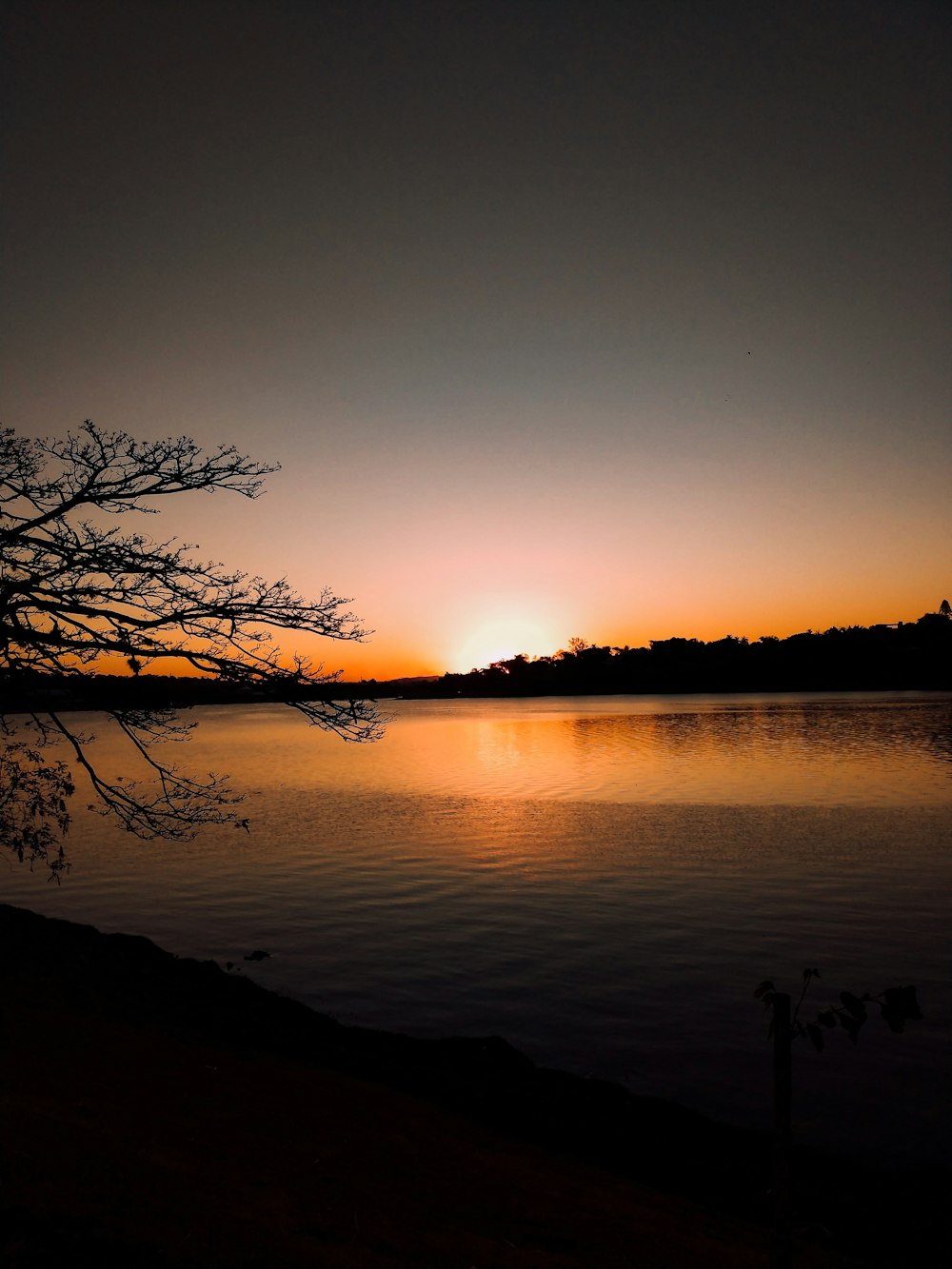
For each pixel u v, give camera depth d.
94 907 28.28
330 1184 8.95
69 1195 6.97
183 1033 15.23
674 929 23.69
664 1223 9.46
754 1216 10.48
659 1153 12.02
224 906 27.97
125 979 18.12
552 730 125.38
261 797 55.44
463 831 41.16
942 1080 14.20
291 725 194.50
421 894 28.88
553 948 22.31
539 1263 7.69
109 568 9.89
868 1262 9.37
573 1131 12.61
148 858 36.28
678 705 196.50
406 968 21.09
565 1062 15.43
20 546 9.66
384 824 43.72
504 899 27.86
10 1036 12.61
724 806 45.88
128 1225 6.61
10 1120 8.65
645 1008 17.95
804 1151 11.95
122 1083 11.25
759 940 22.48
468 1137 11.75
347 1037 16.33
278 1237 7.12
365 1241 7.48
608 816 44.22
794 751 76.44
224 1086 12.12
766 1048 15.76
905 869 30.08
